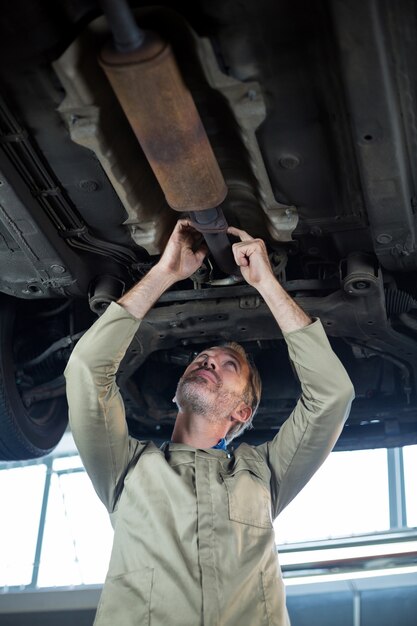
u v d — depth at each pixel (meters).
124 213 3.86
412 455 9.21
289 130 3.40
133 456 3.56
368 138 3.27
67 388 3.43
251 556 3.29
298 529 8.84
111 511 3.57
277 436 3.76
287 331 3.53
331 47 3.04
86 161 3.59
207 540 3.26
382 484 9.12
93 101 3.10
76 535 10.42
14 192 3.63
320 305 4.16
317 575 5.89
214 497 3.37
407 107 3.26
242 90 3.08
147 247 3.74
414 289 4.31
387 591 5.71
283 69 3.12
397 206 3.60
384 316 4.19
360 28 2.88
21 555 10.38
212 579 3.17
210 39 2.97
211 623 3.10
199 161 3.09
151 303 3.49
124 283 4.17
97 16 2.92
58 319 4.91
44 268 4.03
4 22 2.96
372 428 5.13
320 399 3.54
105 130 3.20
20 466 10.88
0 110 3.32
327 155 3.50
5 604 6.12
